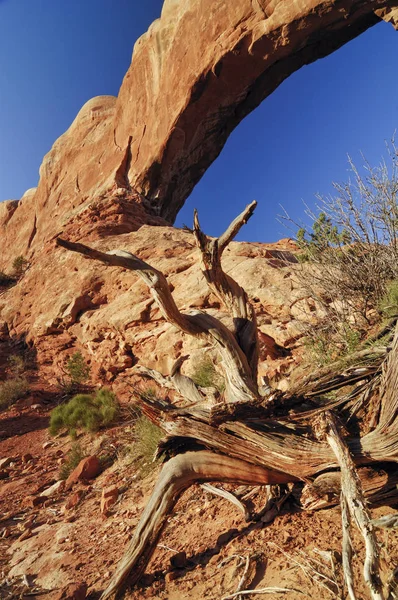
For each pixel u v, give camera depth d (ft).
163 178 86.94
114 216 74.49
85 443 28.73
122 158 89.40
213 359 29.37
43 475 26.00
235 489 13.93
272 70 77.15
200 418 10.92
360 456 9.07
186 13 77.05
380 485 9.14
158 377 14.44
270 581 8.68
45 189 108.27
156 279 13.23
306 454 9.71
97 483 21.88
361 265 20.62
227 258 39.37
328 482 9.40
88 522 17.33
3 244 120.67
